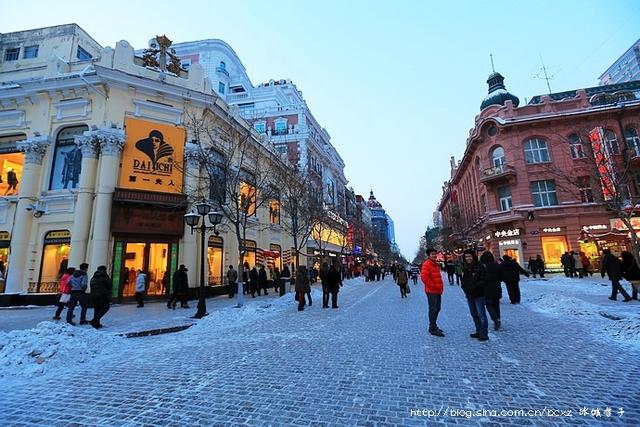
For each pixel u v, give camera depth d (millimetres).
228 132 19594
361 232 53500
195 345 7008
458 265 22703
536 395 3852
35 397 4195
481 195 35656
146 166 17016
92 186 16141
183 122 18312
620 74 94375
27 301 14953
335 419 3410
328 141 49719
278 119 38156
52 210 16297
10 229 16500
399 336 7152
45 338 6008
